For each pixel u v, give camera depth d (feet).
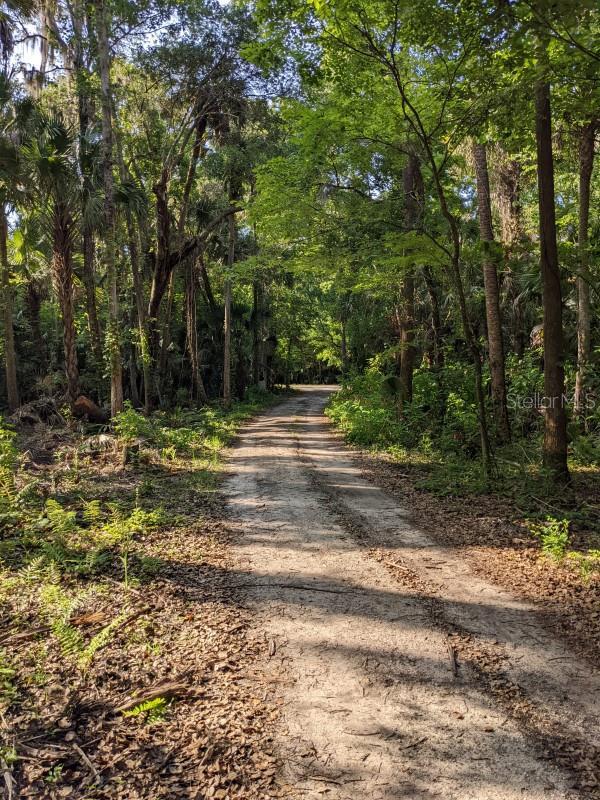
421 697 11.54
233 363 122.62
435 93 31.40
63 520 21.15
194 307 96.99
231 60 67.15
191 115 73.77
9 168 52.44
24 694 11.56
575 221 51.26
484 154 41.27
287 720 10.75
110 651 13.26
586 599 16.31
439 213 44.37
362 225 41.96
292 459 42.37
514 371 50.52
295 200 43.04
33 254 70.03
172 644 13.65
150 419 63.26
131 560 19.60
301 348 188.14
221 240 99.40
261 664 12.77
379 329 96.43
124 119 76.48
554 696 11.62
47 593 14.25
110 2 60.08
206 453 44.57
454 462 36.40
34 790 8.97
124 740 10.18
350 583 17.66
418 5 22.30
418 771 9.39
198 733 10.36
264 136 76.48
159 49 65.67
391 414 51.78
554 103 29.01
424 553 20.58
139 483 32.19
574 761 9.64
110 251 47.91
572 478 29.99
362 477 35.14
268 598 16.44
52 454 41.24
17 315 88.48
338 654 13.25
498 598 16.57
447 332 71.82
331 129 37.27
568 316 53.01
